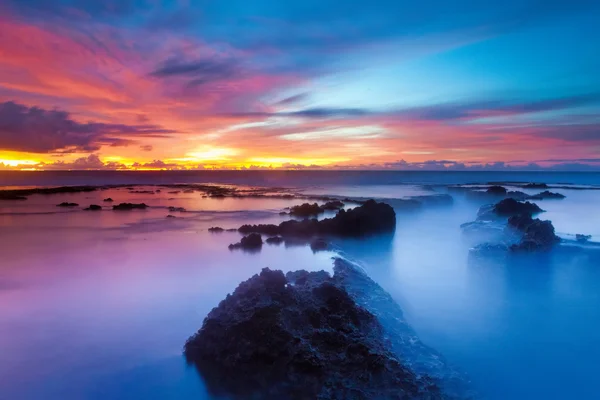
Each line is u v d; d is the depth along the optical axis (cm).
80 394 595
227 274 1188
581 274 1141
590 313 945
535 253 1274
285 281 796
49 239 1705
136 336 777
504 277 1165
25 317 863
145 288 1055
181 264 1295
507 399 648
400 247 1606
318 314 736
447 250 1555
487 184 4656
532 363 739
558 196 2933
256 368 635
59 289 1045
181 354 704
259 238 1596
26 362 680
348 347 663
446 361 728
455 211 2692
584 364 739
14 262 1314
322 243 1583
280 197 3484
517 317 920
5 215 2391
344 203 2883
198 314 885
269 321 682
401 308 970
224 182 6131
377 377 618
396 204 2817
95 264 1295
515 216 1642
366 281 1044
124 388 611
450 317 932
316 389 600
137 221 2195
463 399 625
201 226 2048
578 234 1423
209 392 605
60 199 3275
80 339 763
